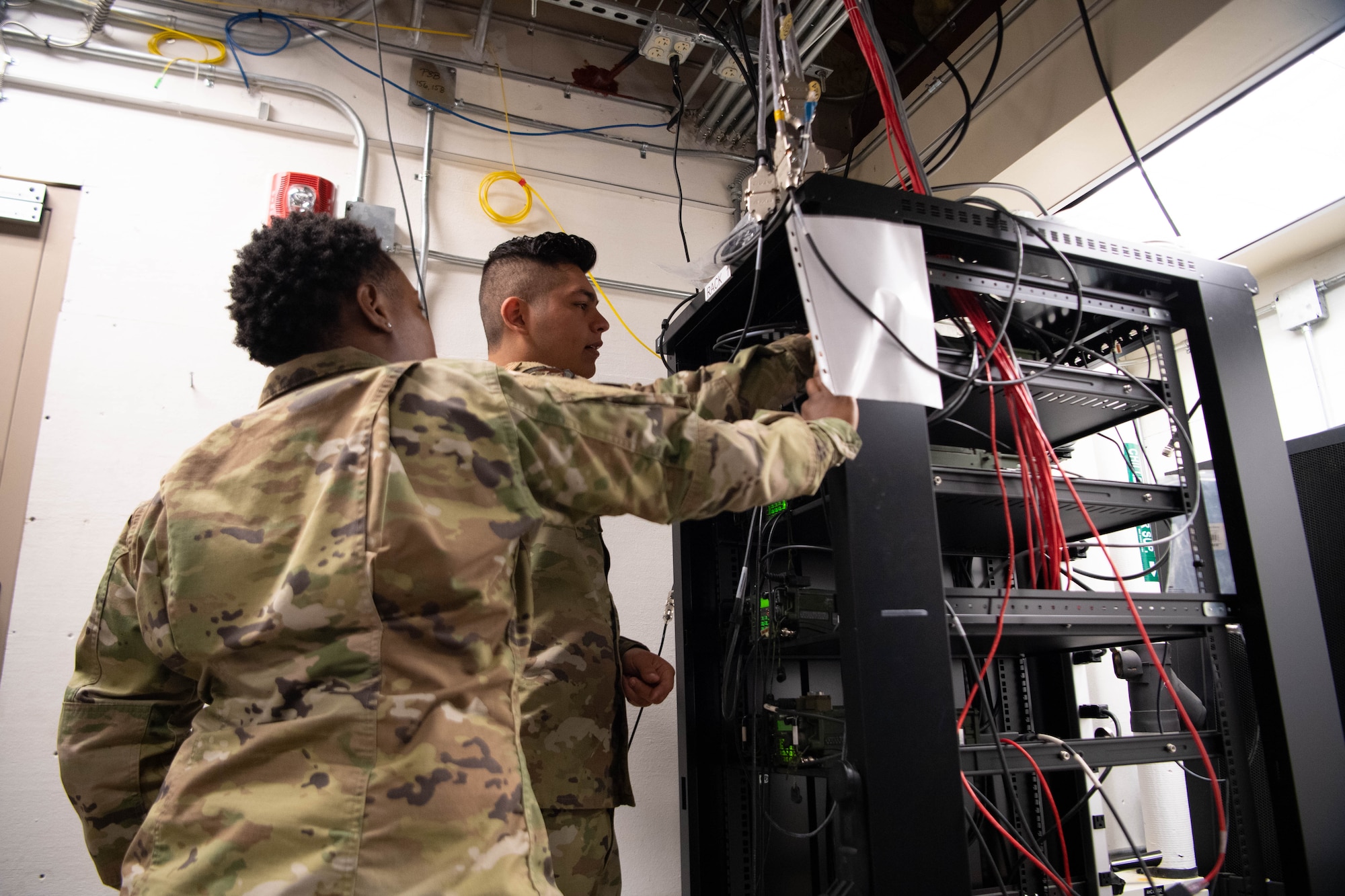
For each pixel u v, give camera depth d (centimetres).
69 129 213
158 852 66
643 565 232
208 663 71
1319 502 179
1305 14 190
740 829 161
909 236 123
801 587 158
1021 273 132
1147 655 183
